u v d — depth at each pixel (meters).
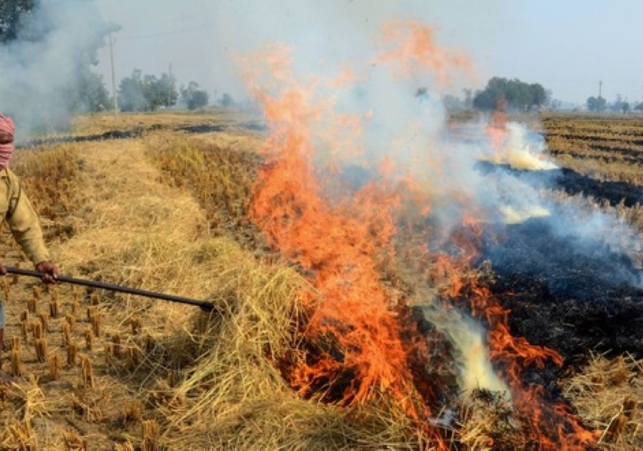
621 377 5.04
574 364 5.27
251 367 4.78
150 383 4.98
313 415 4.26
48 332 6.07
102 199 11.70
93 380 4.92
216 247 8.03
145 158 17.12
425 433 4.04
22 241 4.78
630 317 5.93
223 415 4.39
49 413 4.57
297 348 5.10
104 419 4.49
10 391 4.72
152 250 7.85
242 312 5.05
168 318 6.25
